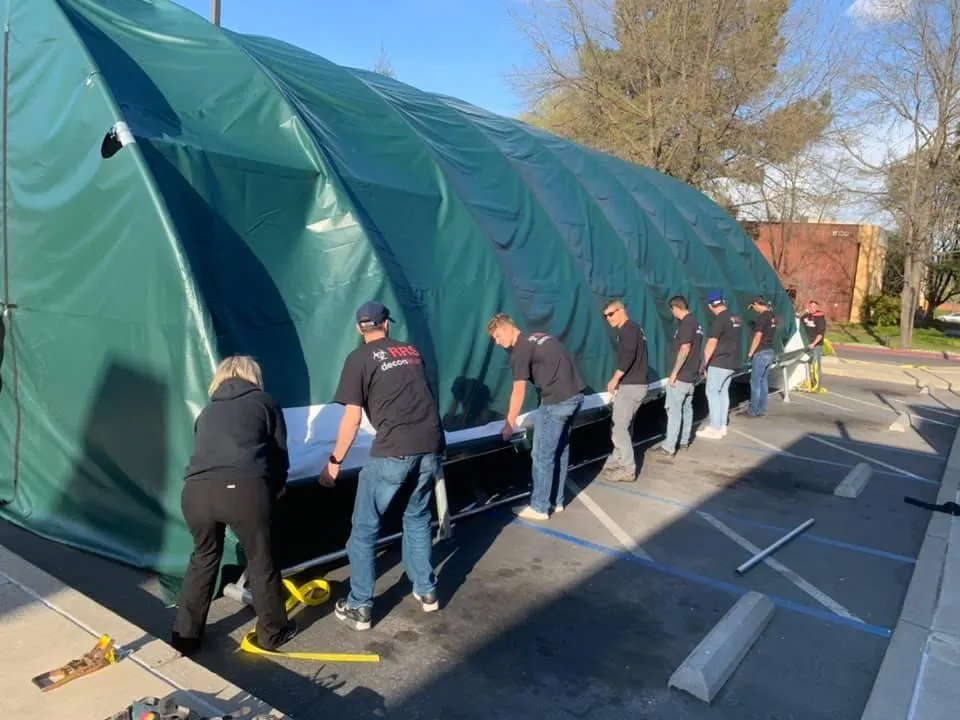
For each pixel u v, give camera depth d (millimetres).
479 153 8617
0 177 5852
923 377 18156
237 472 3869
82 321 5320
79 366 5367
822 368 19297
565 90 28922
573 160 11172
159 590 4922
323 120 6711
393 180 6773
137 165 4883
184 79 5852
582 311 8445
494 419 6848
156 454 4902
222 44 6277
